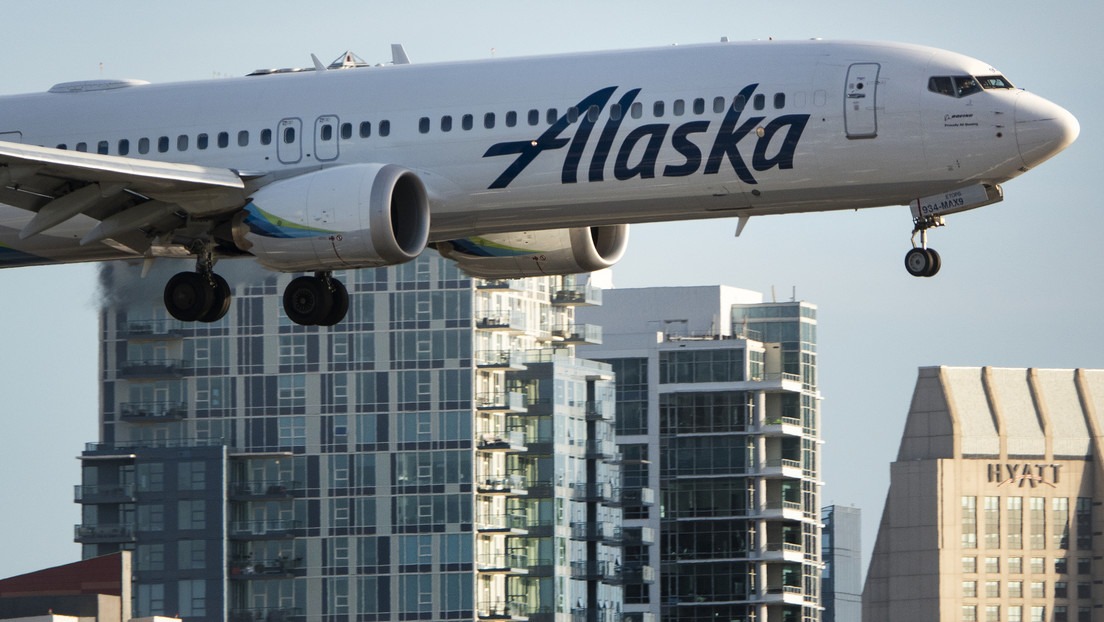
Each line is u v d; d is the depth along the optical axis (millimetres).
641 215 113188
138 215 115688
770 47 112062
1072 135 108500
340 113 115750
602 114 111562
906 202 111375
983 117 108375
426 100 114625
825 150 109438
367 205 110125
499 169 112562
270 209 111875
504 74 114312
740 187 110438
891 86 109312
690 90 110938
